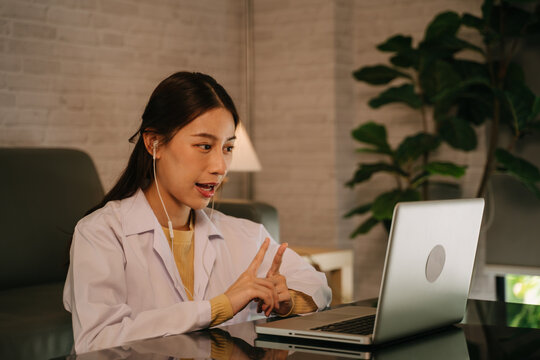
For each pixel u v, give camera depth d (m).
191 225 1.61
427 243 1.16
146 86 4.03
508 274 4.18
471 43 4.10
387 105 4.43
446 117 4.00
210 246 1.59
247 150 3.56
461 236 1.26
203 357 1.03
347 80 4.50
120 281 1.40
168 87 1.47
